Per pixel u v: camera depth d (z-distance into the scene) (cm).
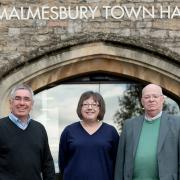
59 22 852
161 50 838
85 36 841
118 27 852
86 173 586
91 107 596
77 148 591
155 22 852
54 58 841
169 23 852
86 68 867
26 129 568
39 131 577
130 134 579
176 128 568
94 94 602
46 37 850
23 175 554
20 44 849
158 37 851
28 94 566
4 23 851
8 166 554
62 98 903
